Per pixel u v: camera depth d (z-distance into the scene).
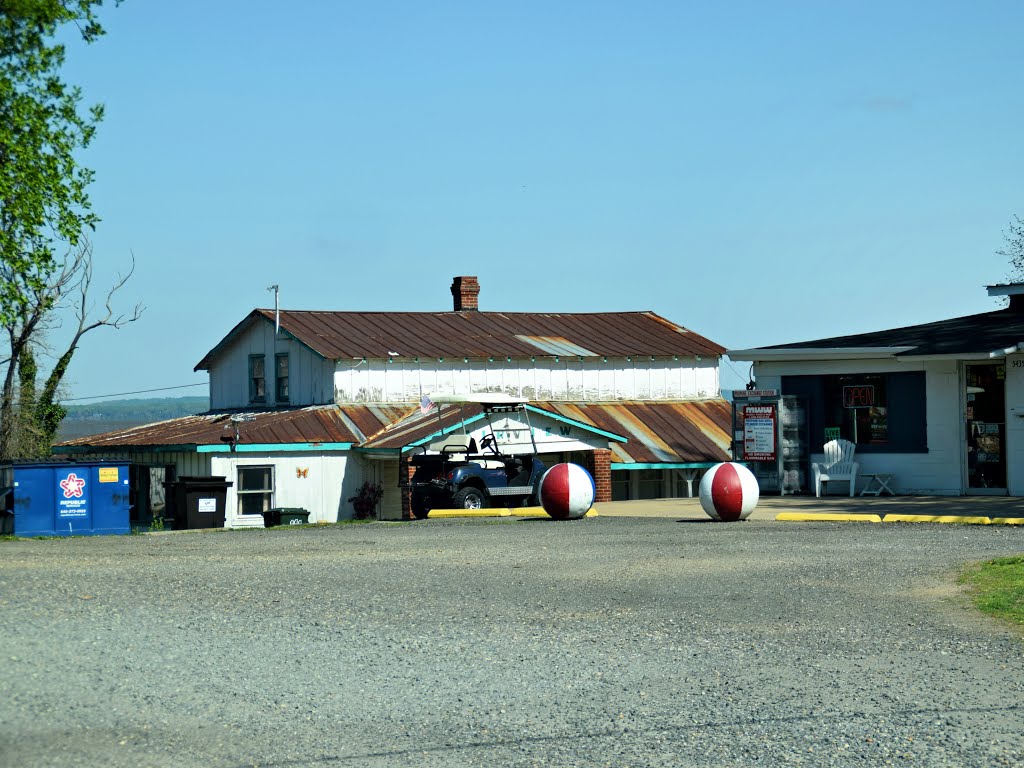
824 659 9.60
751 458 27.89
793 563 15.30
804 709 8.15
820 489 26.97
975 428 26.33
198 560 16.72
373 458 35.53
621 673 9.11
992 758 7.12
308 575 14.62
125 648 9.68
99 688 8.39
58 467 28.30
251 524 33.75
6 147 28.72
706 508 22.59
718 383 43.53
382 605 12.09
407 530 22.97
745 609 11.86
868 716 7.98
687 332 45.75
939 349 25.62
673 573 14.55
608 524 22.75
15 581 13.73
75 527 28.25
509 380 40.53
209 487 31.75
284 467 34.31
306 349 39.44
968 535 18.34
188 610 11.62
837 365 27.52
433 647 9.97
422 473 29.75
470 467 29.16
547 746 7.30
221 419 38.66
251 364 42.38
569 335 43.84
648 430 38.34
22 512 27.95
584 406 40.22
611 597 12.65
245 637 10.26
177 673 8.91
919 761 7.07
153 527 31.97
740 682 8.86
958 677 9.02
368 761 6.99
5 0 29.14
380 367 38.62
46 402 51.09
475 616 11.45
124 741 7.23
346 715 7.90
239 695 8.33
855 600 12.35
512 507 29.34
